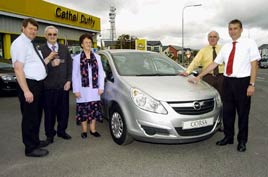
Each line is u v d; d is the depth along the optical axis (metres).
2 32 17.75
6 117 7.13
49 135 5.04
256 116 7.12
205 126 4.42
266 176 3.66
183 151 4.61
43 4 21.22
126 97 4.61
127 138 4.67
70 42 26.52
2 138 5.38
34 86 4.29
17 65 4.06
